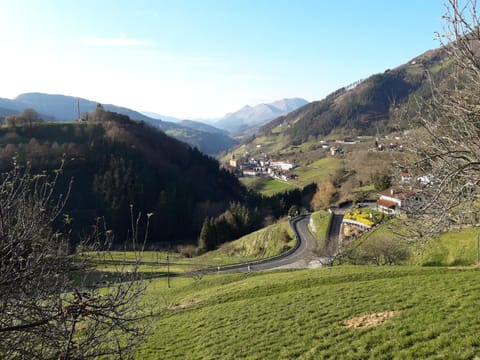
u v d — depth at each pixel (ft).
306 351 44.29
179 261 213.25
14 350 15.12
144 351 56.24
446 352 33.09
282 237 240.53
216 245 295.69
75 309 15.44
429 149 32.65
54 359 15.67
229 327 60.54
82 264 17.06
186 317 72.49
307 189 429.38
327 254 163.02
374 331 44.34
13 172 16.60
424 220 34.06
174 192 344.28
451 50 28.86
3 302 15.02
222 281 112.88
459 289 55.26
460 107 29.27
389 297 58.70
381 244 132.57
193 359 50.37
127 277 18.13
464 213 31.55
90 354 17.19
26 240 15.16
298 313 60.29
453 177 28.02
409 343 37.86
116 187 298.76
